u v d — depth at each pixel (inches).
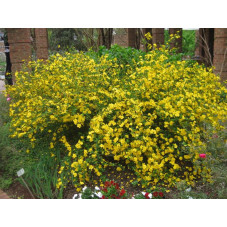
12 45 249.9
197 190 113.7
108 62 161.6
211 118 123.7
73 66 146.8
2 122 172.6
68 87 134.9
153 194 107.4
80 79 136.4
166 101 119.6
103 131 118.6
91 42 417.7
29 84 147.3
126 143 115.3
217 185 107.9
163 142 129.6
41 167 125.6
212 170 107.2
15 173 124.3
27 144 148.1
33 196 107.8
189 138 124.3
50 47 600.7
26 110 140.9
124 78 157.4
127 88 137.3
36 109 132.8
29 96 140.8
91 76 138.1
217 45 242.4
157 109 118.6
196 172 123.5
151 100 119.8
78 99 128.6
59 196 108.8
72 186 118.4
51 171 125.0
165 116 116.0
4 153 129.1
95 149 120.4
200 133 130.7
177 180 115.1
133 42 484.4
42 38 356.5
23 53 251.1
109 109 119.8
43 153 136.8
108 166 133.3
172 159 116.0
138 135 112.0
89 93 130.5
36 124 135.5
